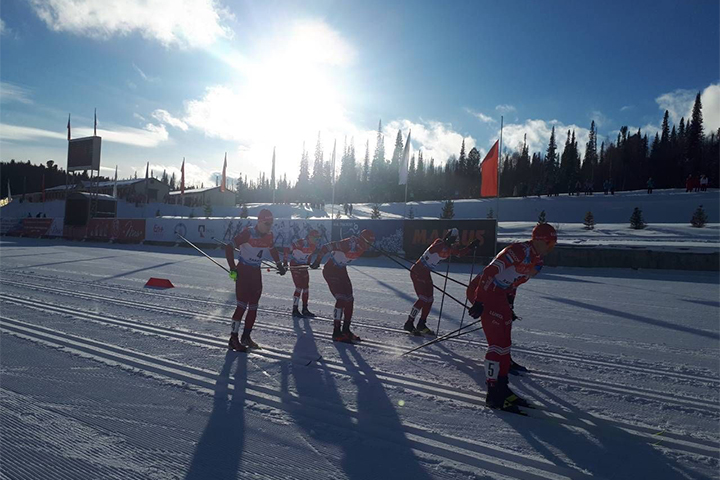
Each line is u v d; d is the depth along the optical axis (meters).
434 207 57.19
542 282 13.72
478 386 4.51
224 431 3.39
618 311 8.98
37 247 24.84
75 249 23.62
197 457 3.01
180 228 26.83
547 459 3.07
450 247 6.70
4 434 3.30
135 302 8.77
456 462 3.01
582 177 77.81
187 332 6.44
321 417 3.67
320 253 6.32
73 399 3.94
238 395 4.10
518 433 3.46
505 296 4.25
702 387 4.62
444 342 6.25
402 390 4.31
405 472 2.86
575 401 4.18
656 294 11.36
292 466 2.92
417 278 6.78
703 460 3.09
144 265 16.16
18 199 72.81
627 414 3.89
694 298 10.74
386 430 3.46
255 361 5.14
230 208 60.28
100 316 7.36
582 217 43.81
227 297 9.59
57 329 6.39
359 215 51.69
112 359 5.07
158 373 4.64
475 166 91.00
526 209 49.59
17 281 11.30
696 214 28.80
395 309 8.83
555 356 5.72
